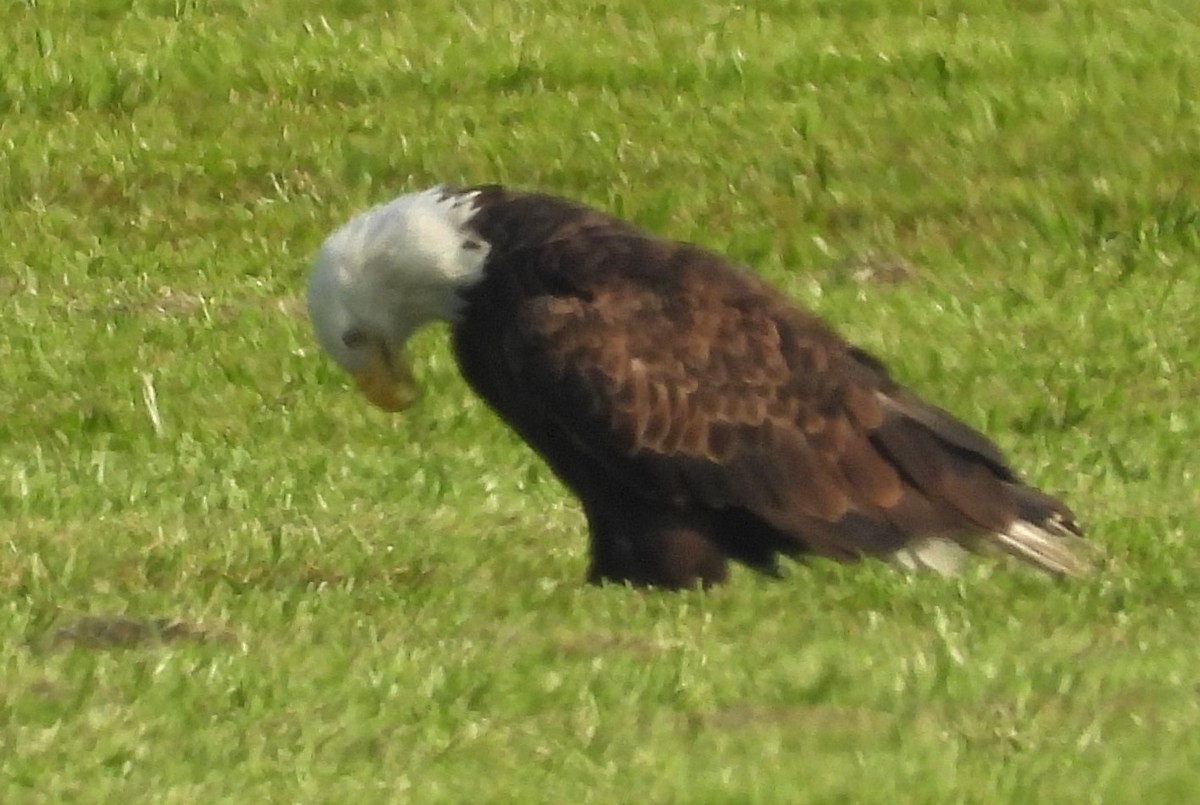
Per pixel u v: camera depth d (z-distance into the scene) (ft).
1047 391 58.90
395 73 76.84
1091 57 78.13
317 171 72.13
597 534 43.86
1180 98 75.87
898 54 77.77
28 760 33.88
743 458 42.47
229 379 59.00
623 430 42.37
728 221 70.18
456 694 36.65
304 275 66.85
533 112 74.95
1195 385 59.67
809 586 43.34
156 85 76.18
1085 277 67.92
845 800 32.42
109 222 70.08
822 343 43.16
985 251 69.15
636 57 77.87
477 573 44.39
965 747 34.50
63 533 45.93
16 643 39.06
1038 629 40.98
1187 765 33.60
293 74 76.64
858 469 42.45
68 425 56.34
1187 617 42.09
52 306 64.18
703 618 41.19
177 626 40.14
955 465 42.80
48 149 72.74
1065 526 43.96
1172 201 70.95
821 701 36.58
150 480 51.01
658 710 36.17
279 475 51.65
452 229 43.50
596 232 43.37
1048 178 71.82
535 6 81.56
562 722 35.68
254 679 37.01
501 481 51.67
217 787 33.06
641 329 42.47
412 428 56.03
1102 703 36.52
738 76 76.74
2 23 79.77
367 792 32.78
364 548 45.47
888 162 72.23
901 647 39.32
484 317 43.21
